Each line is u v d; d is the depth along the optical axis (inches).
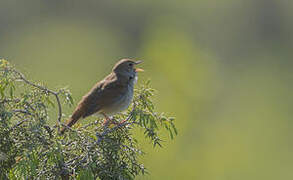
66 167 238.8
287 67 1277.1
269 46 1344.7
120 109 328.8
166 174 532.4
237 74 1218.6
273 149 767.7
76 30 1316.4
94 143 241.4
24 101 239.9
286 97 1032.8
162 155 529.7
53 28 1314.0
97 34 1325.0
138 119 265.0
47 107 247.6
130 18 1398.9
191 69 702.5
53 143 231.1
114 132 260.8
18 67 1100.5
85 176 233.8
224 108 959.0
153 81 665.0
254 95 1040.8
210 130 749.9
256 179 704.4
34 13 1337.4
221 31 1366.9
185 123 621.3
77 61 1090.7
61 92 247.0
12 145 240.4
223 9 1392.7
